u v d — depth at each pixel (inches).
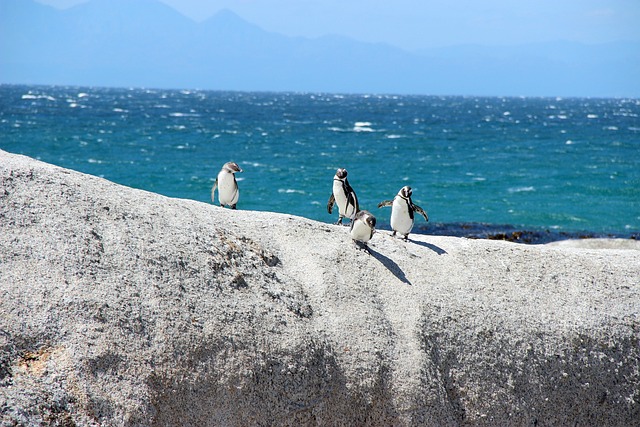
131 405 413.1
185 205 593.6
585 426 537.6
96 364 417.1
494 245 651.5
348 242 604.4
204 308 476.1
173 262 498.6
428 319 536.4
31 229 477.4
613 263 653.3
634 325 577.3
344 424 477.1
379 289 554.6
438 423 493.0
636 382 554.9
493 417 511.8
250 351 466.3
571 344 552.1
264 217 620.1
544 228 1476.4
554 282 607.8
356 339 505.4
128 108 7052.2
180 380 435.8
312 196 1834.4
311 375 475.8
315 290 536.4
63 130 3619.6
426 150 3117.6
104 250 484.4
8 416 377.4
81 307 436.5
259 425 452.1
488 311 556.4
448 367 518.9
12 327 413.4
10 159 558.6
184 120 5098.4
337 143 3398.1
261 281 524.1
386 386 491.2
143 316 450.3
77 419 394.9
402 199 615.8
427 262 604.4
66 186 532.7
